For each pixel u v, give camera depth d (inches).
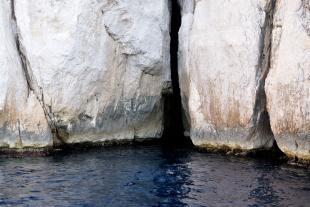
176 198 483.8
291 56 588.7
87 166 615.8
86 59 711.1
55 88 690.2
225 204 462.9
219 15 688.4
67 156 676.7
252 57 639.1
